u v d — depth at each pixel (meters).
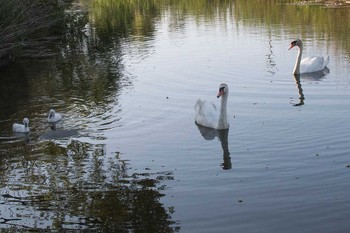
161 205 12.28
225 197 12.56
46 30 39.88
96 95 22.11
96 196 12.88
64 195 13.01
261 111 18.88
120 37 37.06
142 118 18.72
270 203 12.18
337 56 27.33
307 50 28.73
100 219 11.73
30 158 15.48
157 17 45.81
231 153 15.26
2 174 14.41
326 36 32.16
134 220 11.66
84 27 42.75
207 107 18.27
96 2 59.47
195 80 23.72
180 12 48.06
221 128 17.25
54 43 36.53
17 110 20.44
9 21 28.97
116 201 12.59
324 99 20.06
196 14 45.75
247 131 16.95
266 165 14.27
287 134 16.47
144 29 39.78
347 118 17.66
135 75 25.33
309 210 11.77
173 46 32.22
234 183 13.29
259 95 20.92
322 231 10.91
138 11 50.88
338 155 14.63
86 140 16.73
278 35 33.31
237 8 47.50
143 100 20.94
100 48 33.44
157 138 16.70
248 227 11.20
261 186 13.05
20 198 12.94
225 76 24.17
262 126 17.33
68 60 30.25
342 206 11.86
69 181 13.80
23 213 12.16
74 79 25.31
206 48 30.81
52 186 13.53
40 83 24.89
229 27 37.62
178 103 20.38
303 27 35.56
